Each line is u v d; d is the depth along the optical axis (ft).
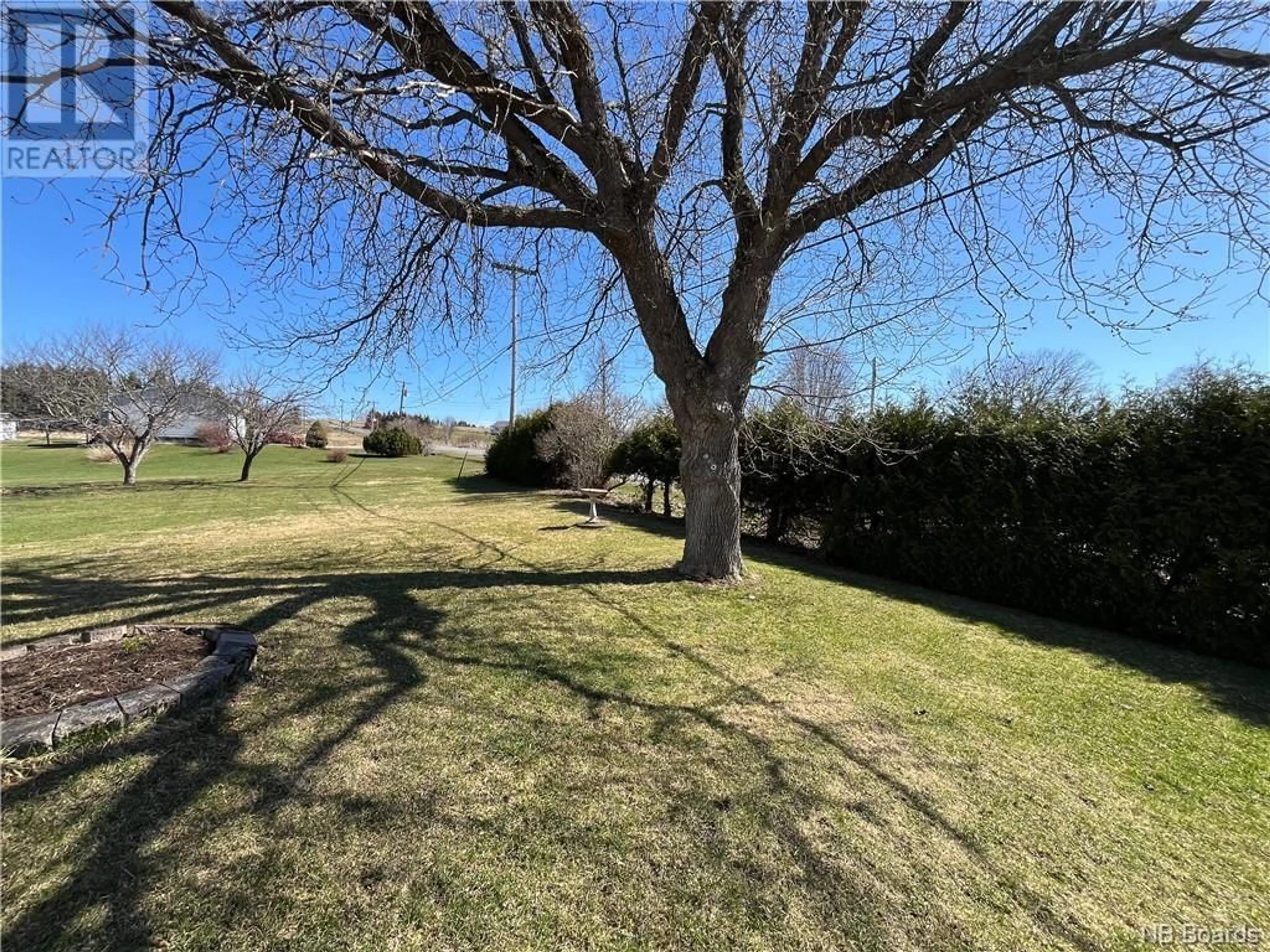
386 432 102.68
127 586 16.85
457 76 13.05
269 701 9.45
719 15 13.76
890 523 21.86
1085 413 17.84
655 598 16.58
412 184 13.65
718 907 5.66
